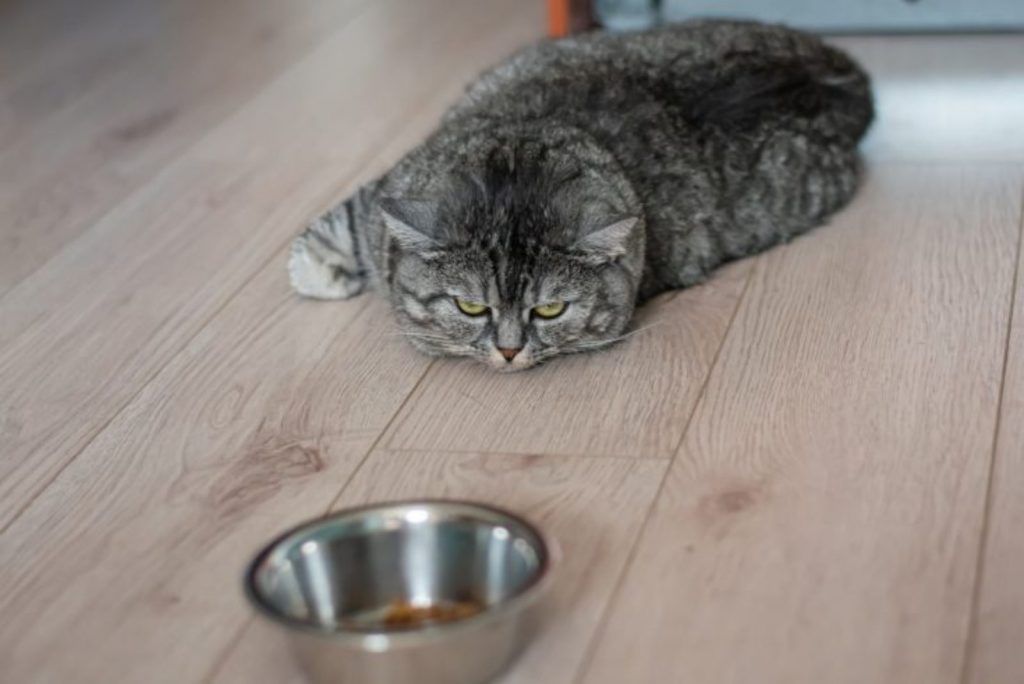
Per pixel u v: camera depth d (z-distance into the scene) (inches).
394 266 46.6
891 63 65.4
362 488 40.8
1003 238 51.0
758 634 35.0
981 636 34.4
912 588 36.0
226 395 45.3
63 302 50.8
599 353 46.5
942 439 41.1
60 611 37.2
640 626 35.5
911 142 58.3
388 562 36.4
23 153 61.6
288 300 50.3
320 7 75.9
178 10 76.4
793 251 51.7
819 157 53.0
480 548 35.9
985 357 44.5
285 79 67.3
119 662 35.5
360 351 47.3
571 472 40.9
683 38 56.0
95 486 41.5
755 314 47.9
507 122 49.6
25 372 47.0
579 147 47.8
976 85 62.6
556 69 53.4
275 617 32.3
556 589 36.7
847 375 44.2
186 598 37.3
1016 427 41.3
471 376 45.7
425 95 64.7
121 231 55.2
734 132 51.5
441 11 74.3
